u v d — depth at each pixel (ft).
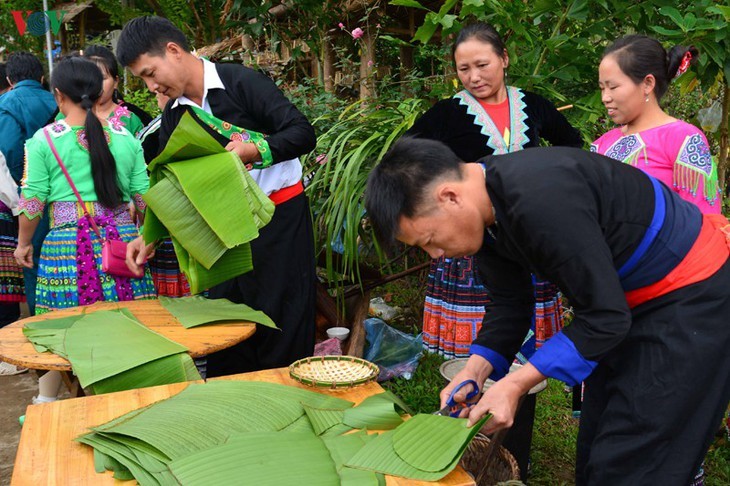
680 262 4.77
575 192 4.29
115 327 6.53
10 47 30.81
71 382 8.78
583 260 4.17
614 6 10.30
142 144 9.32
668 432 4.74
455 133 8.52
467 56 8.25
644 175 4.92
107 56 11.12
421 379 10.91
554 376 4.45
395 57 19.15
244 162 7.11
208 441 4.42
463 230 4.48
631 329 4.94
